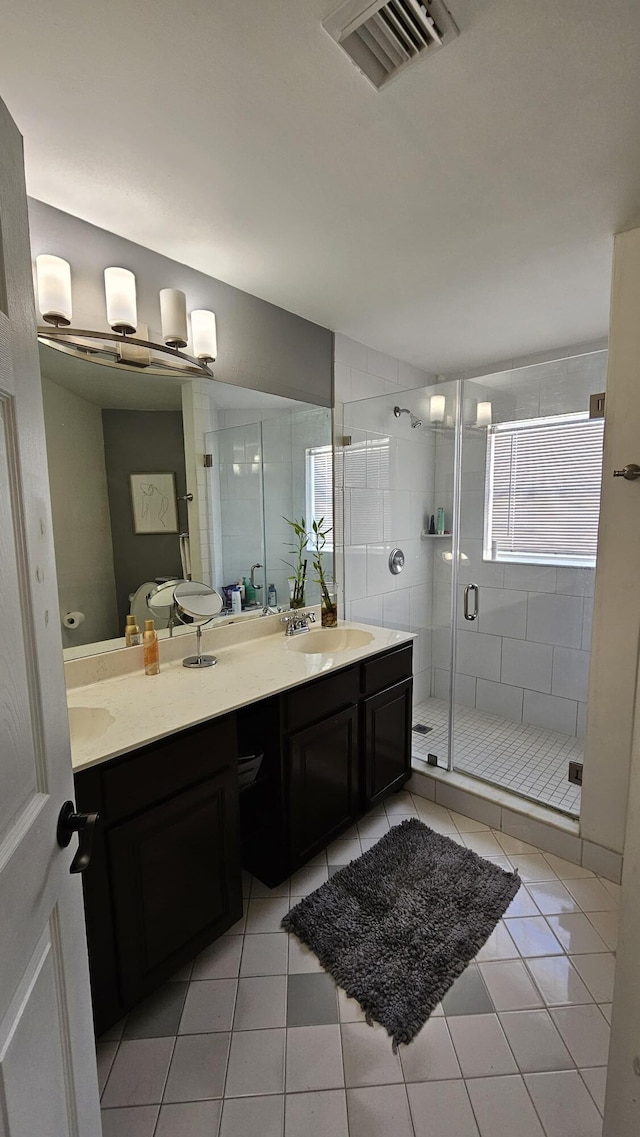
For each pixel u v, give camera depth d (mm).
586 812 1809
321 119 1084
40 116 1065
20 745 638
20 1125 573
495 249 1659
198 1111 1061
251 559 2160
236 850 1485
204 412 1900
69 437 1548
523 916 1586
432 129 1116
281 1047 1188
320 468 2418
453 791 2193
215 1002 1304
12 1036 568
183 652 1890
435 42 901
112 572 1681
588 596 2480
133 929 1204
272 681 1639
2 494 613
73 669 1567
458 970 1376
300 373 2266
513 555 2703
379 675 2076
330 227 1521
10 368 633
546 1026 1230
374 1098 1080
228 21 867
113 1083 1116
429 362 2959
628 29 876
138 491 1733
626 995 803
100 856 1130
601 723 1755
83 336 1467
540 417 2516
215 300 1873
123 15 854
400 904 1614
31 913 638
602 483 1688
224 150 1179
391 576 2832
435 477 2859
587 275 1843
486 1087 1098
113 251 1554
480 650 2869
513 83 995
